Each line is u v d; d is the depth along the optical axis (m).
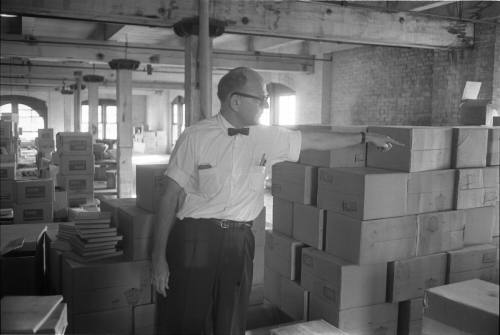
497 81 6.38
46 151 11.99
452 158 2.99
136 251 3.01
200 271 2.04
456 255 2.96
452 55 6.95
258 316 3.36
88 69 12.34
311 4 5.46
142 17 4.79
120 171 8.87
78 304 2.88
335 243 2.92
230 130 2.03
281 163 3.37
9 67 11.88
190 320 2.06
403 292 2.86
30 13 4.59
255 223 3.49
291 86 11.65
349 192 2.78
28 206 5.34
